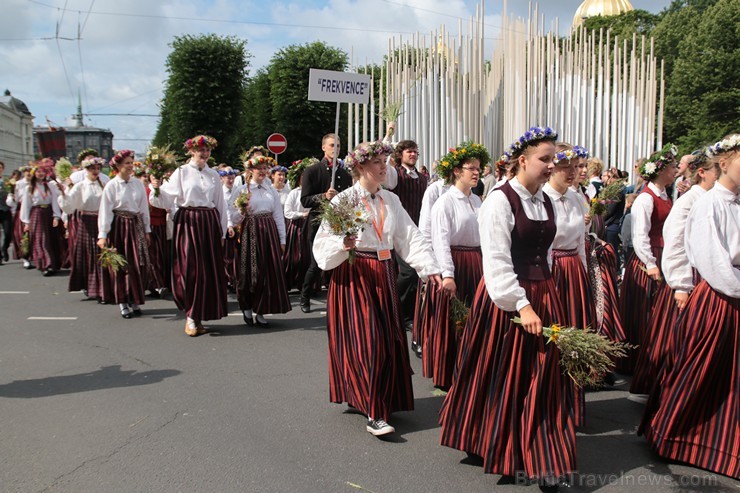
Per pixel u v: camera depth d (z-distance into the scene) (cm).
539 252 325
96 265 831
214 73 2856
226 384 495
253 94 3625
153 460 359
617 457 365
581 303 451
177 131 2912
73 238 927
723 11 3112
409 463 355
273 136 1653
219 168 1025
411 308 630
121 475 341
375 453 368
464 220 473
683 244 370
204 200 652
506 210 315
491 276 311
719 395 338
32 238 1134
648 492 322
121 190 739
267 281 681
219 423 414
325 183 738
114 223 748
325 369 536
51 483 332
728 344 334
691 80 3191
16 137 6606
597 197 516
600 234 615
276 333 665
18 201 1274
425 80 1183
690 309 346
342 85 692
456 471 345
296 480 335
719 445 337
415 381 511
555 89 1390
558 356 316
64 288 972
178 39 2888
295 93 2914
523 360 317
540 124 1328
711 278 328
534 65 1289
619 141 1548
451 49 1159
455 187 480
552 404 313
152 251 878
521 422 315
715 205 334
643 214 487
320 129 2972
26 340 637
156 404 450
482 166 478
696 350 340
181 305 661
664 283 442
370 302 395
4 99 6638
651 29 4053
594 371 305
